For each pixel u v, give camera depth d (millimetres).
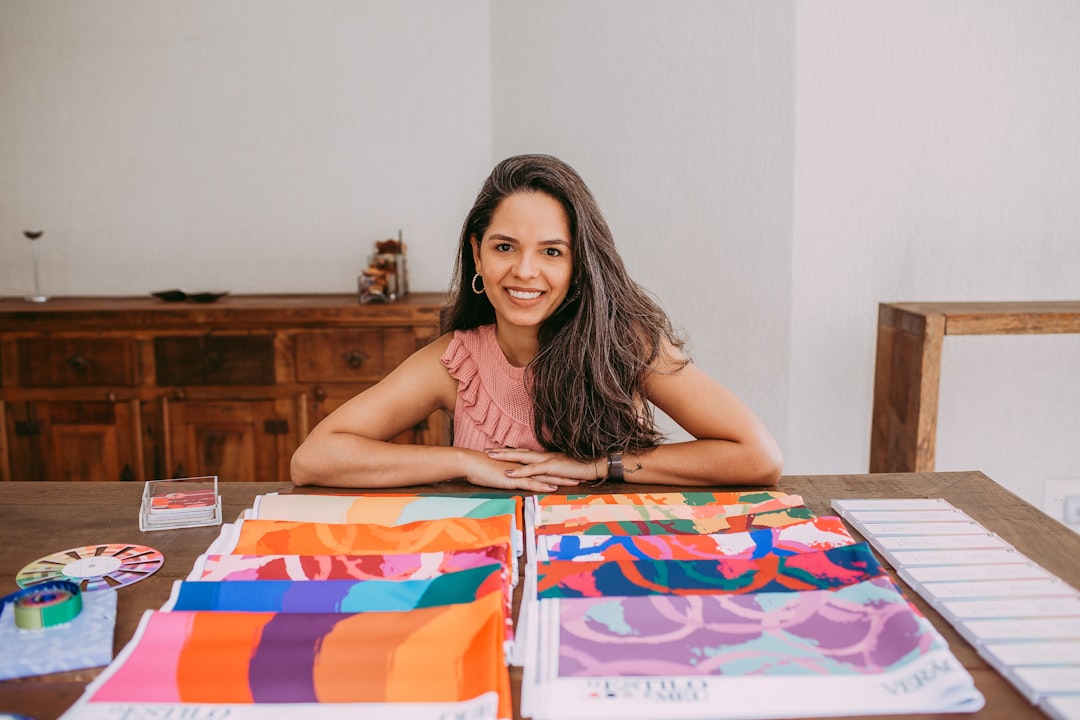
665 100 2734
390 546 1124
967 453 2801
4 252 3240
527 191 1346
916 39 2570
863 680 815
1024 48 2598
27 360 2844
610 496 1320
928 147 2623
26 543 1193
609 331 1424
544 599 958
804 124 2584
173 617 908
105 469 2900
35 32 3131
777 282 2668
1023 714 782
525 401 1527
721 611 932
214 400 2867
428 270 3285
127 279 3266
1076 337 2732
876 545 1138
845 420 2750
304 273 3275
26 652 890
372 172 3223
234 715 779
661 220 2789
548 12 2914
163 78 3166
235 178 3223
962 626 911
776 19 2555
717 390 1485
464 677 817
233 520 1281
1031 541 1156
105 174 3211
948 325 2379
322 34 3154
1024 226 2691
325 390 2859
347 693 803
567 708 781
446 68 3160
